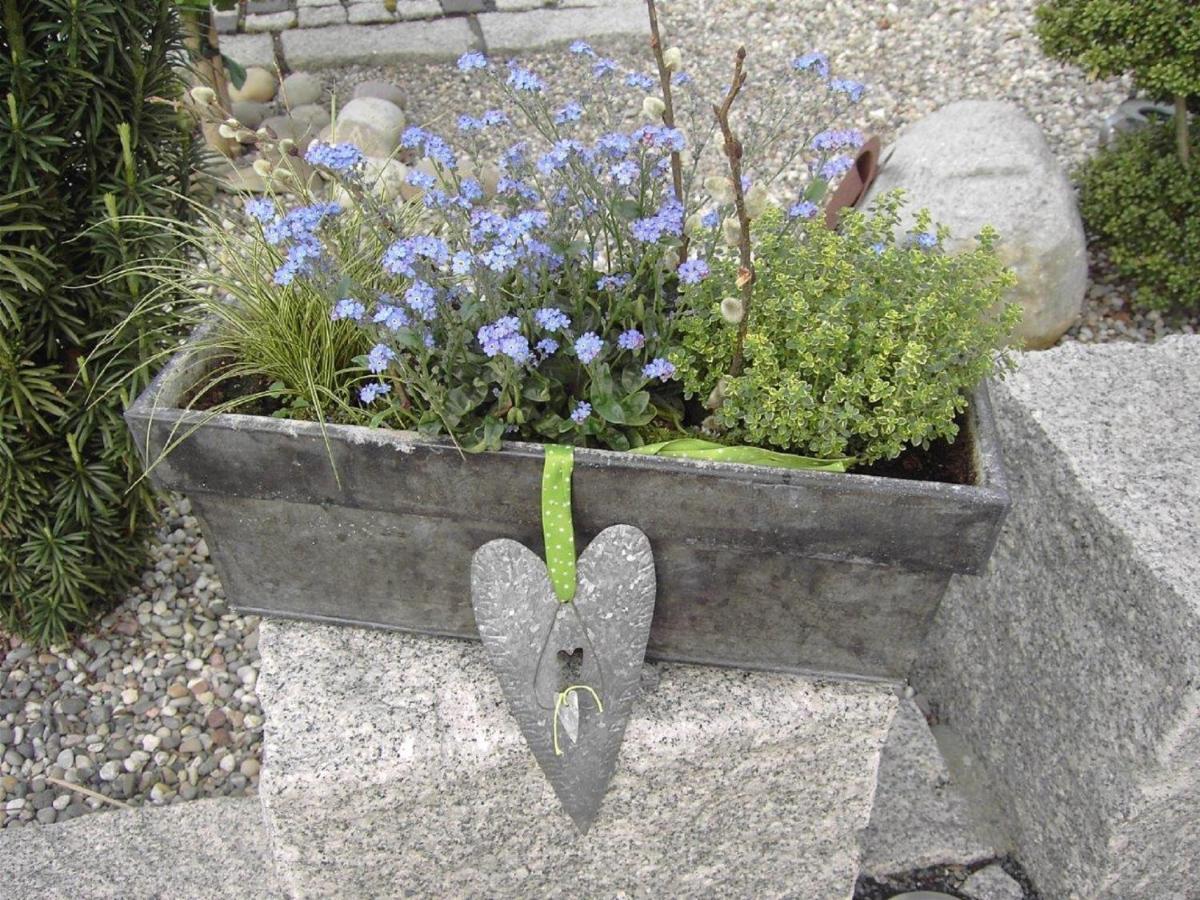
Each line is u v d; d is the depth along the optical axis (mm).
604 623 1313
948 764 2102
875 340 1362
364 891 1528
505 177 1446
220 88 3426
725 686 1460
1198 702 1510
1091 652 1727
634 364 1415
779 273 1391
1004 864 1969
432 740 1396
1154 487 1701
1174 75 2770
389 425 1363
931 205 2990
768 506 1234
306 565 1436
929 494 1197
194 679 2334
